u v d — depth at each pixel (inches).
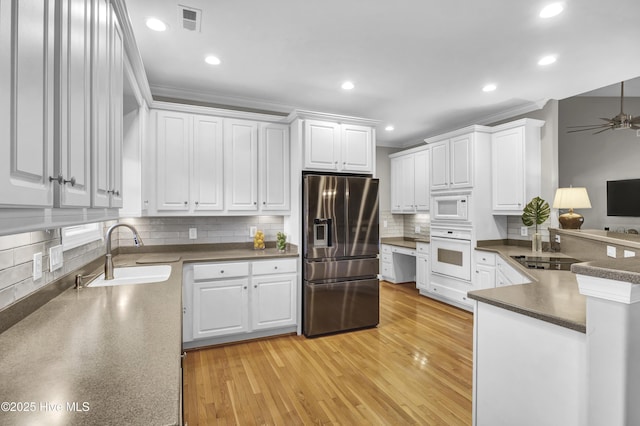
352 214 134.9
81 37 38.0
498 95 141.6
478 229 155.6
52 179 29.7
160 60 107.3
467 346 119.8
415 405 83.6
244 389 90.7
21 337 44.1
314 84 128.0
